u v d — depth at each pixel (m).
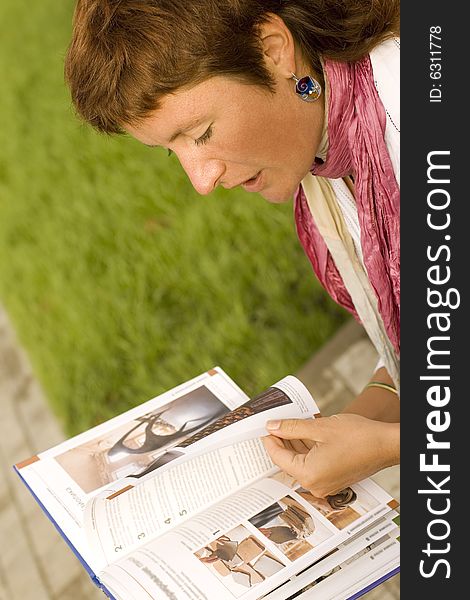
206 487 1.48
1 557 2.89
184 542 1.41
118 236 3.54
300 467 1.44
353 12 1.43
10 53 5.29
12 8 5.66
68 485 1.57
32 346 3.48
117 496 1.49
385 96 1.47
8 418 3.39
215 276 3.12
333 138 1.51
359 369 2.70
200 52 1.29
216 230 3.28
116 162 3.95
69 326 3.34
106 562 1.42
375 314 1.81
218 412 1.67
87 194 3.89
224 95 1.34
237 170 1.44
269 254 3.11
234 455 1.51
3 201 4.25
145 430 1.65
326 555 1.40
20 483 3.12
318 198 1.73
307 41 1.42
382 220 1.57
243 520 1.44
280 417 1.54
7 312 3.84
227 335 2.92
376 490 1.48
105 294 3.34
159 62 1.30
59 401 3.18
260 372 2.79
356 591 1.39
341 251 1.78
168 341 3.08
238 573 1.36
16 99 4.83
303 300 2.96
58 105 4.54
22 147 4.51
